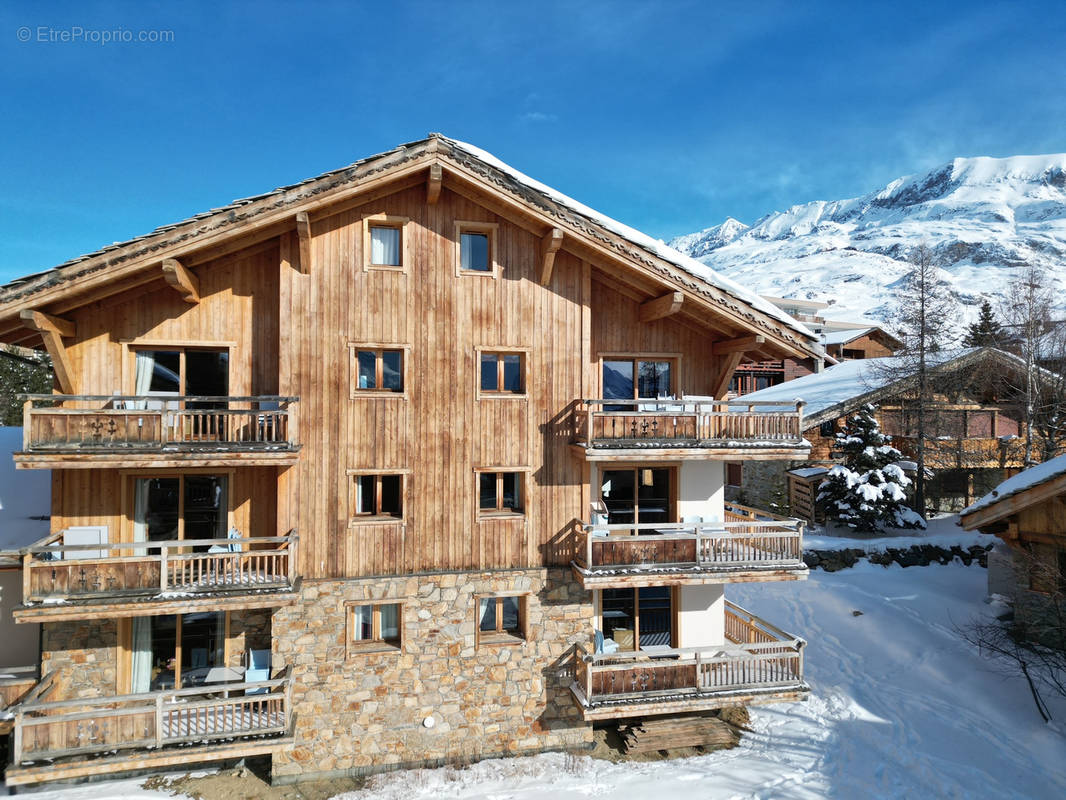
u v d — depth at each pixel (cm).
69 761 1089
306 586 1258
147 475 1273
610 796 1214
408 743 1303
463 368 1343
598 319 1466
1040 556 1617
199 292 1276
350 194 1220
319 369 1278
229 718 1180
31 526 1321
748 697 1314
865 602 2041
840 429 2978
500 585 1345
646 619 1451
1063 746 1298
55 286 1116
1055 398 2997
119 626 1246
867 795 1212
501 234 1366
